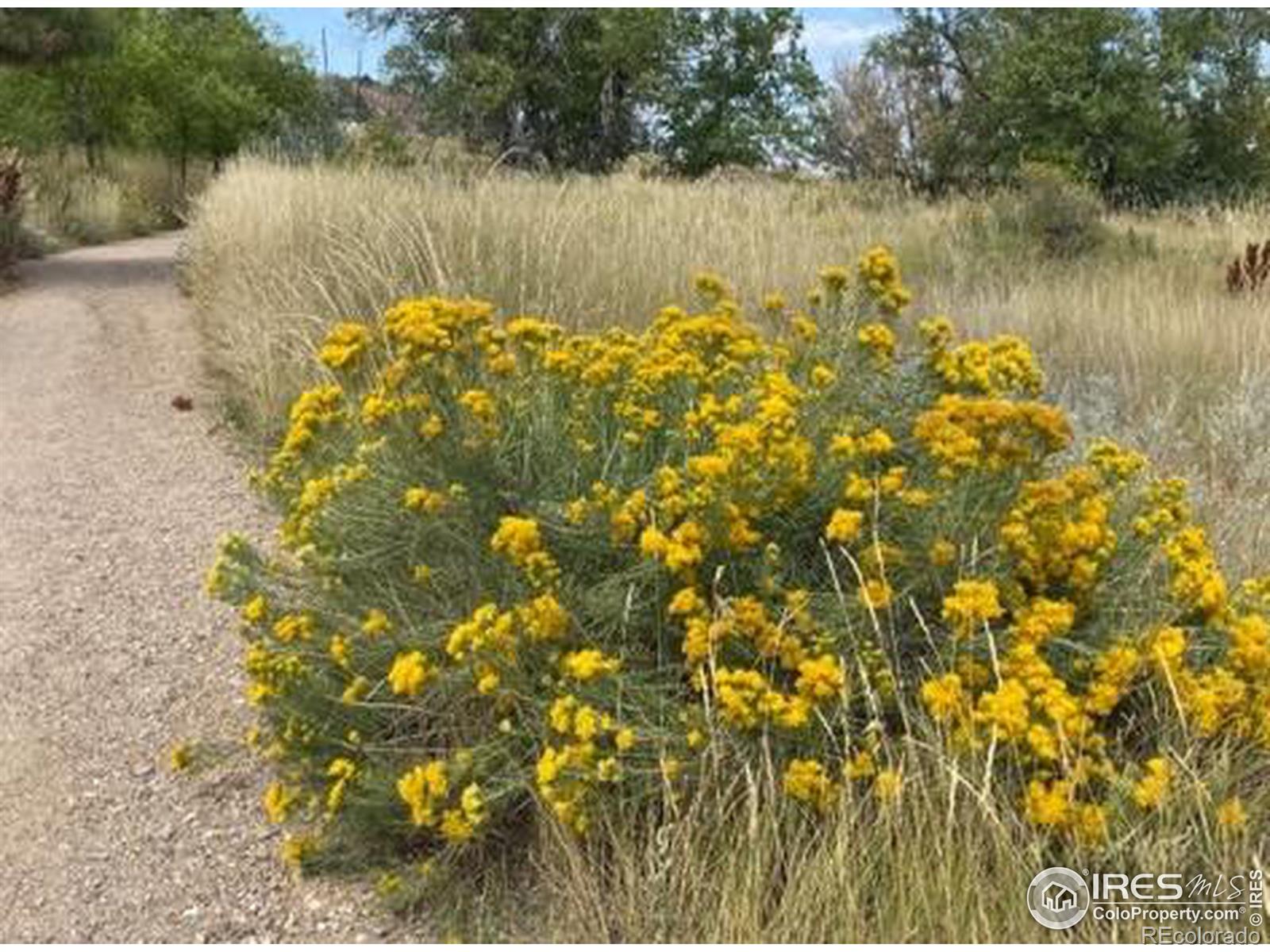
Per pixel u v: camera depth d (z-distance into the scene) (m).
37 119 33.53
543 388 3.87
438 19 34.59
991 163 34.31
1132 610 3.43
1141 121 31.69
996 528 3.39
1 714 4.20
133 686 4.38
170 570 5.40
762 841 2.91
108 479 6.77
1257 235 15.63
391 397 3.67
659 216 9.45
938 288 10.27
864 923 2.81
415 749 3.33
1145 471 5.17
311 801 3.35
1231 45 34.41
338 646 3.39
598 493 3.44
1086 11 31.72
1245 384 6.91
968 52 36.44
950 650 3.22
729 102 39.28
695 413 3.71
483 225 8.01
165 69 34.75
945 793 2.93
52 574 5.39
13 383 9.60
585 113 36.66
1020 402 3.69
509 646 3.13
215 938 3.12
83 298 14.73
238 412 7.63
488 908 3.18
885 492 3.43
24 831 3.59
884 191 19.30
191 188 35.75
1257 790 3.20
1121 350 7.91
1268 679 3.23
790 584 3.46
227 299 9.34
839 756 3.10
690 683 3.27
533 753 3.25
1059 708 2.96
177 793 3.75
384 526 3.68
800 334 4.24
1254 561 4.53
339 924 3.17
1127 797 2.95
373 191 9.33
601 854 3.14
